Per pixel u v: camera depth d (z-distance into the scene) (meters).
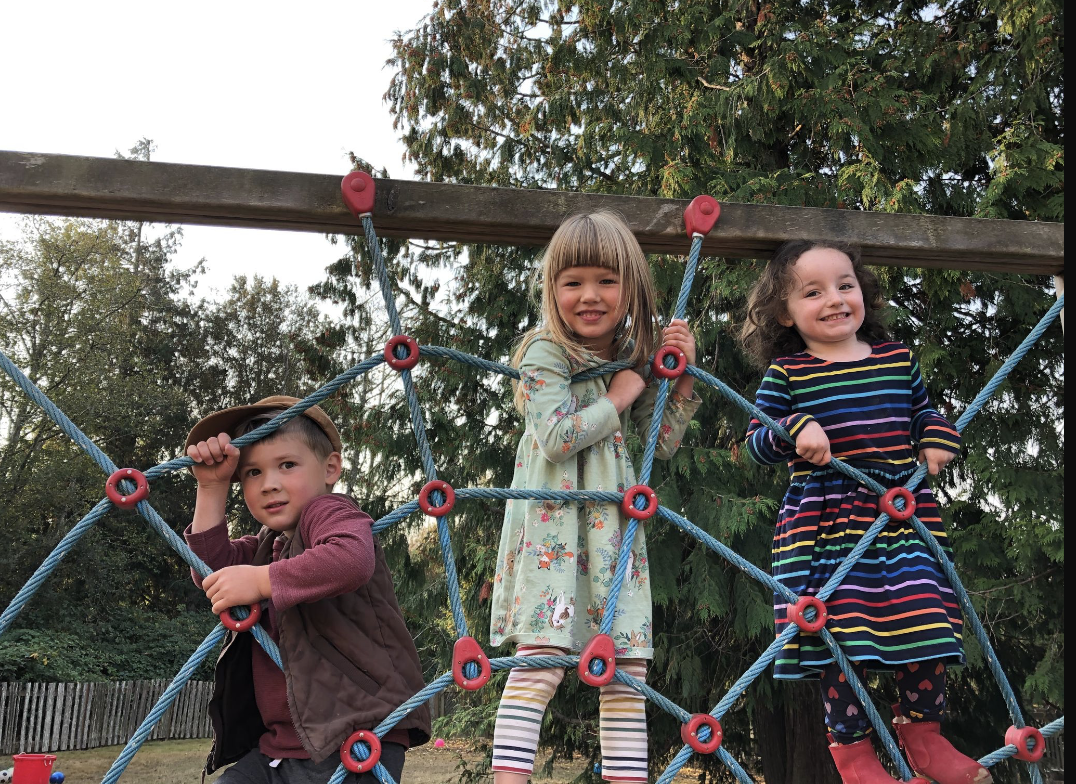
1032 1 7.21
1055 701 7.20
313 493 1.82
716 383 2.03
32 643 15.97
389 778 1.55
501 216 2.04
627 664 1.87
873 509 2.00
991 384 2.21
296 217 1.99
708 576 6.93
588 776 8.24
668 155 7.91
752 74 8.01
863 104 7.28
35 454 19.39
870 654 1.85
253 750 1.67
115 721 14.53
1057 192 7.27
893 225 2.23
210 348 25.14
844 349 2.19
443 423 8.76
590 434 1.86
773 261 2.22
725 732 8.52
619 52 9.30
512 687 1.80
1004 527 7.13
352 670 1.64
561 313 1.94
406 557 8.88
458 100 10.33
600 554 1.87
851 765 1.96
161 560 21.14
